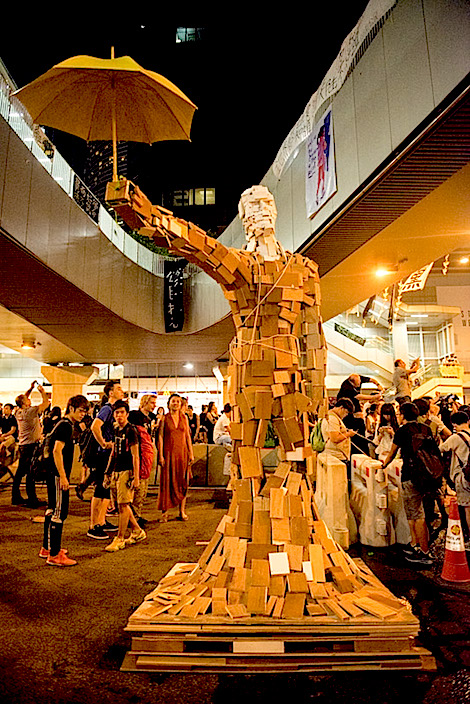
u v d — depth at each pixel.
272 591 2.91
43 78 2.99
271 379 3.30
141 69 2.88
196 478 10.42
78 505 8.47
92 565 4.86
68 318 14.49
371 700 2.50
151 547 5.55
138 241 16.31
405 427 5.19
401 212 7.80
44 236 9.95
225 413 10.61
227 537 3.20
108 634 3.29
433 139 5.96
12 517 7.43
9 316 14.23
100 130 3.41
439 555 5.28
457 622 3.52
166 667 2.74
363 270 10.51
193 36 28.70
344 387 8.09
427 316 25.17
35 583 4.33
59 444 4.94
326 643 2.79
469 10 5.17
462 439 5.64
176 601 3.00
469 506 5.55
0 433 10.88
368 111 7.07
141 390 28.05
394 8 6.50
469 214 7.93
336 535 5.46
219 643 2.83
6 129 8.41
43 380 29.95
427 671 2.76
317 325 3.53
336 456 6.39
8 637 3.26
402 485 5.11
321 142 8.56
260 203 3.71
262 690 2.59
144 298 15.96
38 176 9.72
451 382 22.56
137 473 5.58
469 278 26.52
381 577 4.56
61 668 2.85
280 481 3.24
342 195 7.79
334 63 8.23
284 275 3.39
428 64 5.82
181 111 3.20
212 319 15.27
